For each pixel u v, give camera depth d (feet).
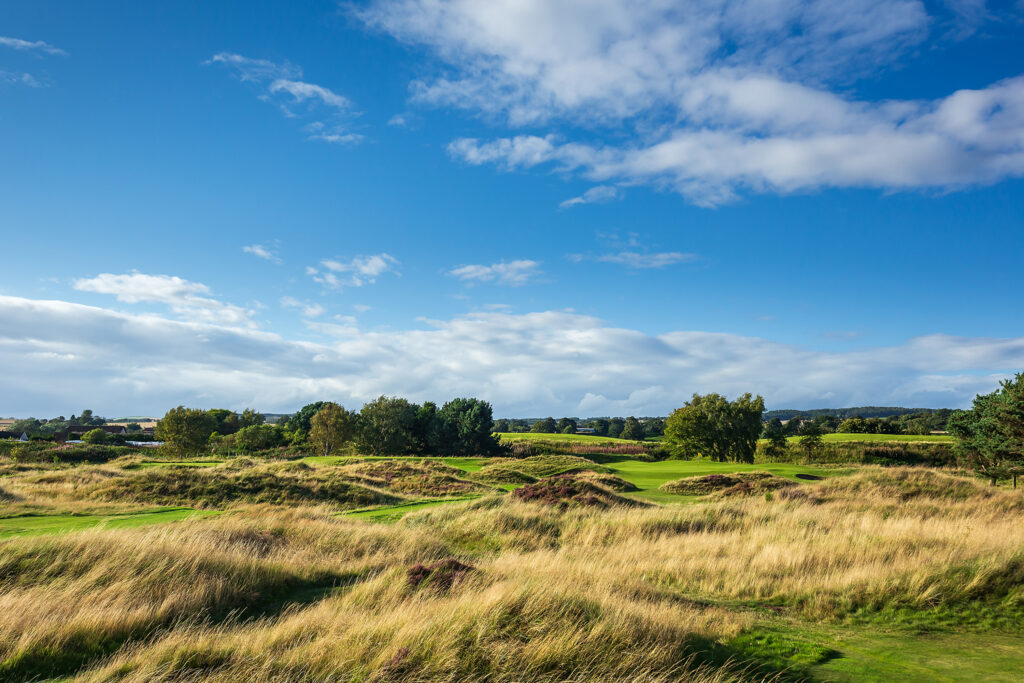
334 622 22.15
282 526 52.85
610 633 21.12
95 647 20.58
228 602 28.40
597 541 55.57
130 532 38.14
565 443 303.07
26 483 96.53
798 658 22.68
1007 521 57.16
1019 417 111.86
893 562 37.68
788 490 91.61
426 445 309.22
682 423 256.11
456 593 27.63
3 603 22.77
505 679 17.57
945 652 23.73
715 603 33.32
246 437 297.94
